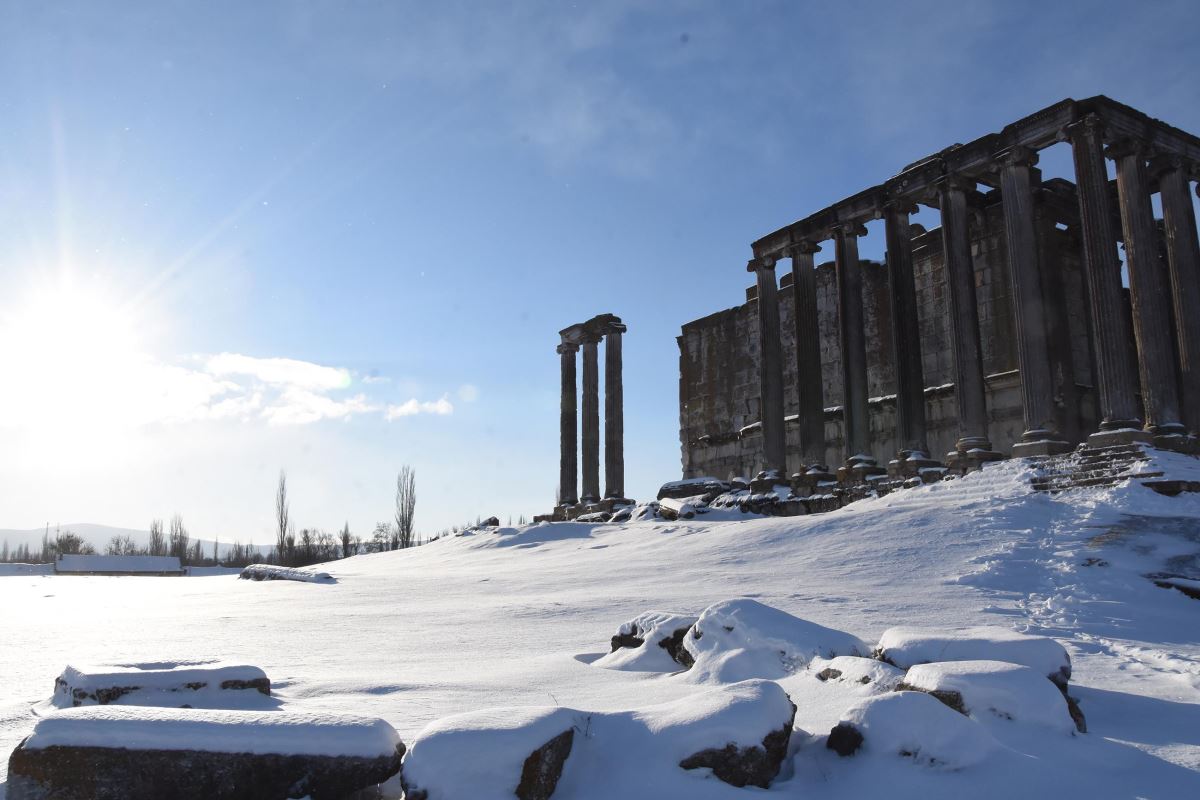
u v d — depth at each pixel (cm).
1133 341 3428
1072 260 3366
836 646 924
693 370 5278
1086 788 590
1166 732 729
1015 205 2802
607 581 2103
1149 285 2573
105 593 2641
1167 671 1015
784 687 852
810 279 3609
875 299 4116
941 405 3666
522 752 546
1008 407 3366
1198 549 1758
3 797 552
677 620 1044
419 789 531
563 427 4838
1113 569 1686
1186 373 2747
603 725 634
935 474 2903
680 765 595
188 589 2730
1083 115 2670
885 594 1592
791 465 4497
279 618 1609
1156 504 2064
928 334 3806
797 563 2034
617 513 3866
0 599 2419
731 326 5053
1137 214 2623
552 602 1677
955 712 659
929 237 3834
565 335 4859
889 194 3275
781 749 631
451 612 1622
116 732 561
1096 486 2278
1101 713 793
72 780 549
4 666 1087
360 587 2327
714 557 2273
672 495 4131
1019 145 2800
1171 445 2444
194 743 560
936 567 1827
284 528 7688
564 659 1066
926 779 604
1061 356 3175
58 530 12669
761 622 962
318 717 598
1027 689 691
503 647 1205
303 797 569
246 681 796
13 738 693
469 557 3391
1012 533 2016
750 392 4869
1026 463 2556
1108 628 1309
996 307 3459
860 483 3247
